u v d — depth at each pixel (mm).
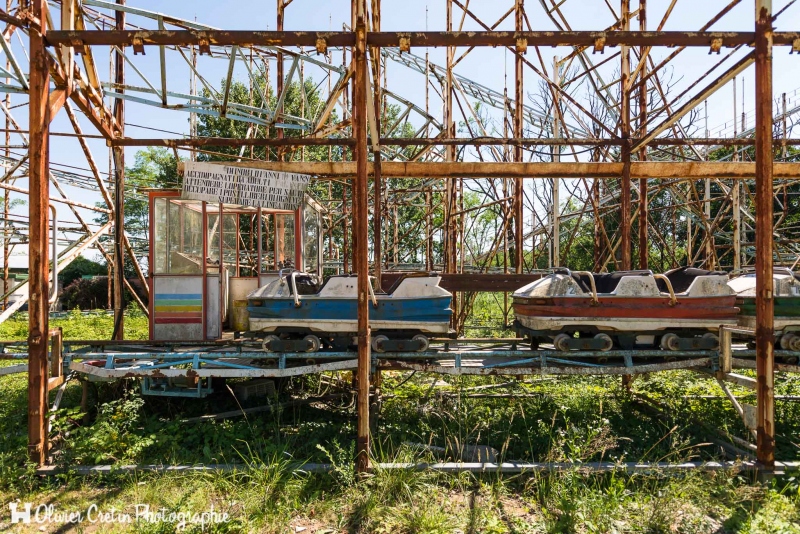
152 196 6133
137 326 15633
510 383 7070
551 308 5133
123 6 6281
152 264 6125
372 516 3727
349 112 11125
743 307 5672
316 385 7148
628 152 6980
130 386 6227
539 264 21266
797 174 6961
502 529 3578
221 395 6359
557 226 10203
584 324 5113
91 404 5906
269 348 5121
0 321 8383
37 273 4266
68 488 4152
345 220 11820
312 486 4176
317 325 5176
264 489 3979
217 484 4160
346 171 6973
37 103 4148
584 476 4180
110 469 4328
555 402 6340
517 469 4305
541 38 4289
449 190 10680
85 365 5062
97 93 5691
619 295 5090
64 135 6211
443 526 3547
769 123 4207
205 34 4199
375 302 4840
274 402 6191
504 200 9844
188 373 5035
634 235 18250
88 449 4645
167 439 4953
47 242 4324
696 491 3998
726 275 5211
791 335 5281
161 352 5418
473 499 4000
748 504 3863
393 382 7570
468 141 7082
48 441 4508
